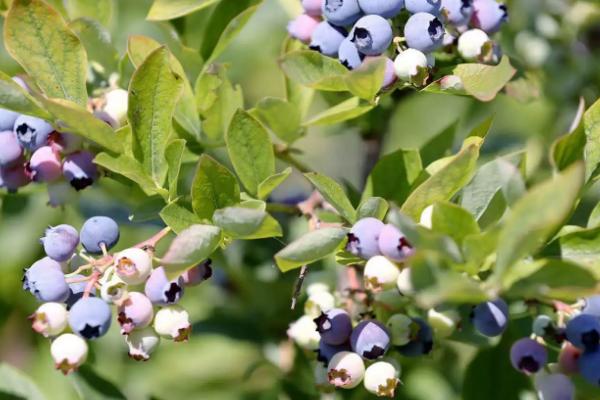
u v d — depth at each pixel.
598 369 0.78
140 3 1.03
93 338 0.78
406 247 0.76
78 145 0.81
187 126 0.86
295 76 0.81
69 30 0.80
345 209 0.79
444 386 0.96
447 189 0.77
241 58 1.05
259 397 0.98
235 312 0.96
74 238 0.80
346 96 0.88
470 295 0.73
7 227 1.00
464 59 0.84
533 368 0.79
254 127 0.81
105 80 0.88
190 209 0.80
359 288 0.83
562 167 0.79
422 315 0.83
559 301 0.79
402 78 0.80
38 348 1.03
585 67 1.01
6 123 0.82
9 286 1.04
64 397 1.02
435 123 1.07
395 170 0.83
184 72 0.87
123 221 0.92
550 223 0.72
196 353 1.07
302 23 0.84
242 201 0.80
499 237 0.74
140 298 0.78
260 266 0.96
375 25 0.80
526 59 1.00
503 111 1.08
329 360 0.80
